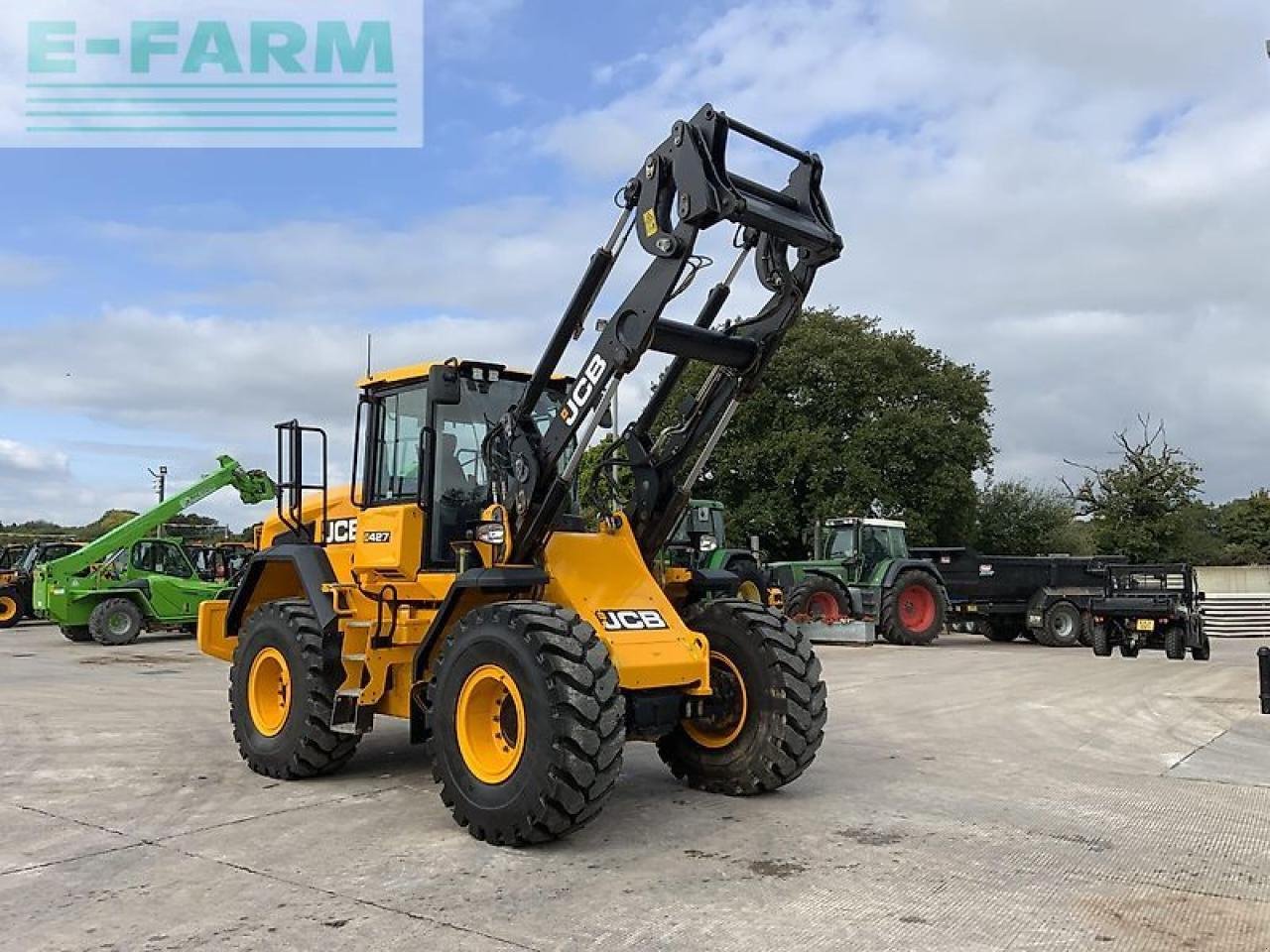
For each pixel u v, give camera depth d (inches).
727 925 160.9
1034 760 299.9
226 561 865.5
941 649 732.0
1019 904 171.5
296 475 289.3
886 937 156.1
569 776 197.0
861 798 248.5
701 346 235.5
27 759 298.2
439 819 227.8
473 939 154.6
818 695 246.5
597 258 225.6
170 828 219.6
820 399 1208.8
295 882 182.5
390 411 279.0
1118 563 866.1
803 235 224.1
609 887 179.9
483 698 215.6
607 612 227.6
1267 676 392.8
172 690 463.5
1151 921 163.8
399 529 256.1
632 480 263.7
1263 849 205.8
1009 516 1542.8
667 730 233.6
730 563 721.0
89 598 742.5
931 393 1240.2
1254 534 1920.5
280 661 275.4
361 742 325.7
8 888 179.5
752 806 239.8
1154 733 349.7
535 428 239.6
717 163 213.0
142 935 156.3
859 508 1147.3
